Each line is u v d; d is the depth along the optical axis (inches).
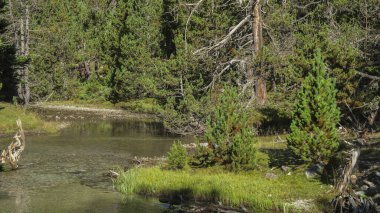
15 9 2065.7
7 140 1149.1
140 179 658.2
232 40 1320.1
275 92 1095.0
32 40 2192.4
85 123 1596.9
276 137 951.6
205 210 542.3
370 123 868.6
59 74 2207.2
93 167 820.6
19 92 1952.5
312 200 528.7
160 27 1950.1
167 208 562.3
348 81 904.9
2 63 1339.8
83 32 2546.8
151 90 1358.3
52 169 802.8
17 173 770.2
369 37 1011.9
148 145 1088.2
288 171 636.1
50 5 2486.5
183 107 1190.9
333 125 622.2
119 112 1909.4
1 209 564.4
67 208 569.6
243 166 670.5
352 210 482.0
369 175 561.6
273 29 1252.5
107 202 595.2
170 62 1318.9
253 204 539.5
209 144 709.3
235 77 1210.6
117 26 2303.2
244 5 1312.7
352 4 1258.0
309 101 633.6
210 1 1414.9
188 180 633.6
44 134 1283.2
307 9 1483.8
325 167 612.7
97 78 2423.7
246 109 1039.6
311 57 962.7
